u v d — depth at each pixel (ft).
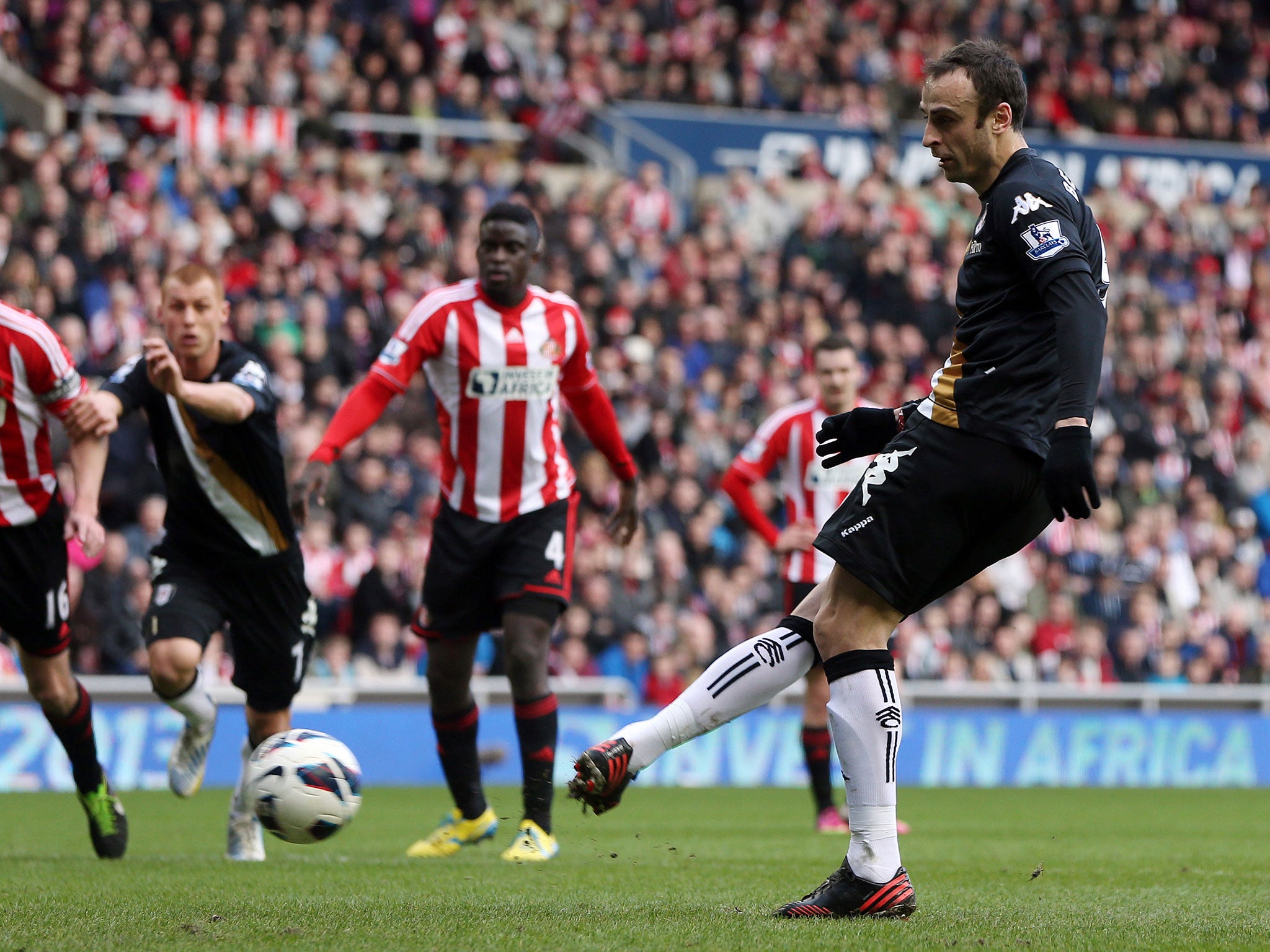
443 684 71.46
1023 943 38.58
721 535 171.01
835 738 44.73
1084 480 39.14
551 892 51.19
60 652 63.67
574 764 44.75
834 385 93.09
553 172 222.07
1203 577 187.52
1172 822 104.22
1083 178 254.06
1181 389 212.64
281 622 65.87
